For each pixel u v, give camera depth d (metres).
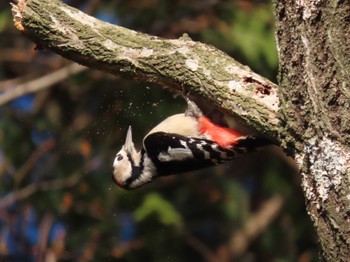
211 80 7.47
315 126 6.82
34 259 13.62
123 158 10.32
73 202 13.98
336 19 6.79
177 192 14.90
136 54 7.66
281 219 15.48
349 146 6.70
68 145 14.30
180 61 7.58
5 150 14.48
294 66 6.96
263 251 15.34
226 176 15.15
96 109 14.42
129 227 14.32
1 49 15.02
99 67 7.81
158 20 14.27
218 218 15.45
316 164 6.82
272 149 15.02
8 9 14.62
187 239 14.68
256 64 13.48
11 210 14.00
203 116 9.42
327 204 6.74
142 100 13.05
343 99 6.73
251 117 7.31
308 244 14.95
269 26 13.93
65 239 13.73
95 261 13.62
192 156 9.49
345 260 6.67
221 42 13.73
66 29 7.61
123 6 14.35
